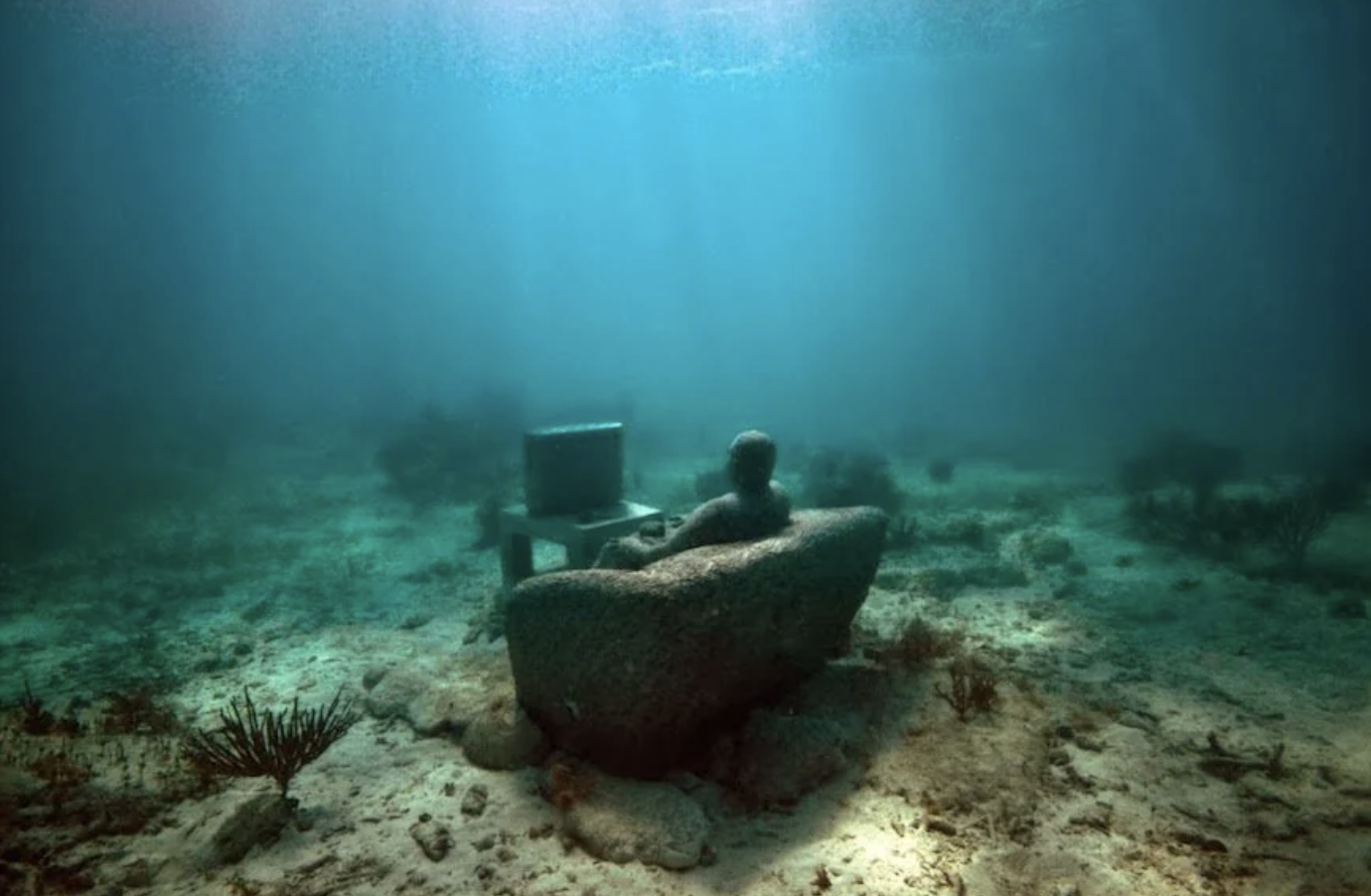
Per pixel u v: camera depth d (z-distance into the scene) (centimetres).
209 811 496
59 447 2419
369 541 1312
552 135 5862
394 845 455
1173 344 4253
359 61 2998
